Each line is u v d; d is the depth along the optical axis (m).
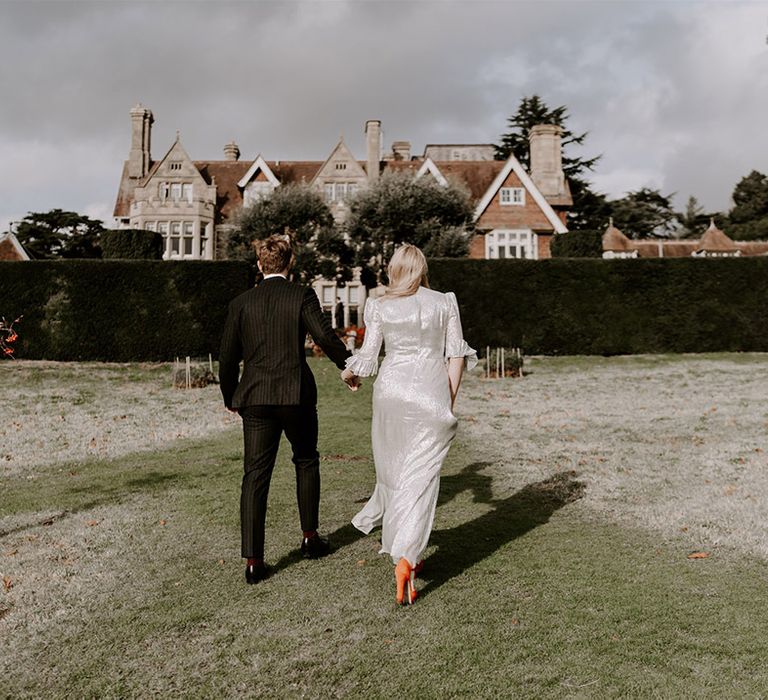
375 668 2.68
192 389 15.12
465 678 2.59
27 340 19.75
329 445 8.21
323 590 3.51
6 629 3.12
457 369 3.62
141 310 19.91
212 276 20.06
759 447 7.91
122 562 4.04
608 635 2.95
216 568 3.90
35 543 4.46
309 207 28.12
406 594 3.38
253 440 3.68
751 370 17.22
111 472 6.91
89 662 2.79
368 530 3.79
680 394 13.47
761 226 61.12
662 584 3.59
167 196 34.72
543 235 33.78
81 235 50.16
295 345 3.68
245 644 2.91
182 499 5.62
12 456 7.93
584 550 4.20
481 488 6.02
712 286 21.14
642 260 21.12
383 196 27.59
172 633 3.04
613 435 8.96
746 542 4.39
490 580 3.64
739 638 2.91
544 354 21.03
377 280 29.25
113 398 13.81
